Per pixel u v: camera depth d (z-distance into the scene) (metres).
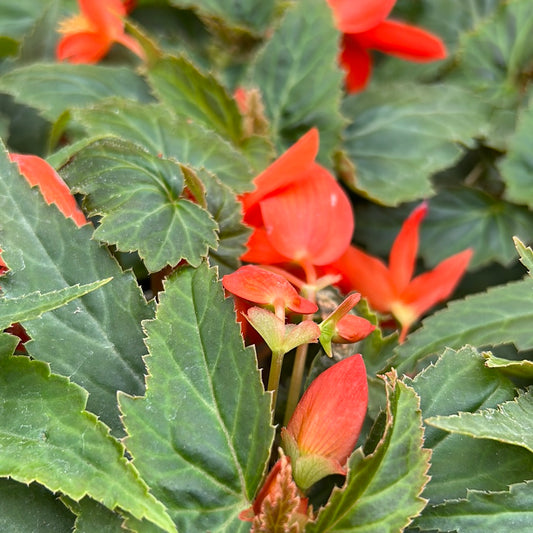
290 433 0.60
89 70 0.76
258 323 0.61
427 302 0.70
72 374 0.61
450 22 0.87
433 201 0.79
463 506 0.61
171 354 0.60
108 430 0.58
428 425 0.62
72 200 0.64
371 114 0.79
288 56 0.76
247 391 0.60
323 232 0.67
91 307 0.62
